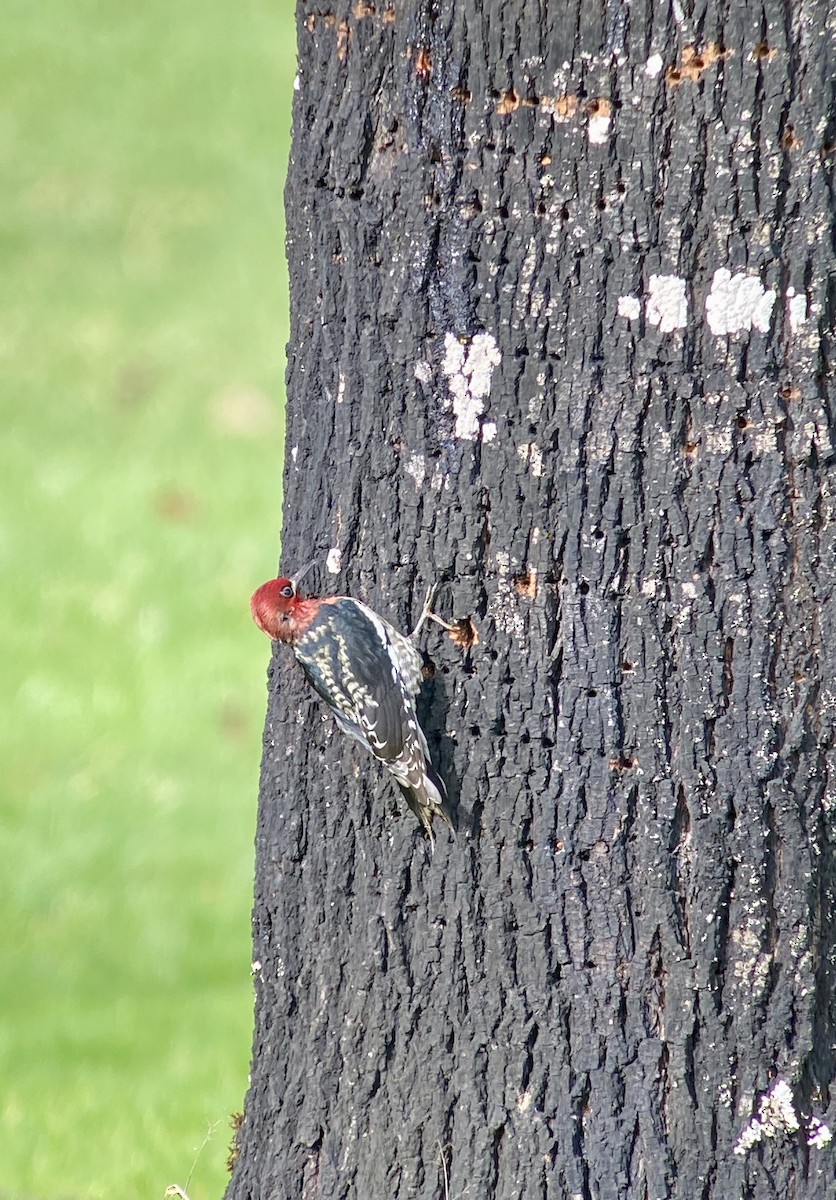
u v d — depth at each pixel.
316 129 10.40
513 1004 10.34
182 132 49.91
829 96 9.45
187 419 36.59
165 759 24.36
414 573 10.46
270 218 46.31
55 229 44.94
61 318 40.84
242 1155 11.31
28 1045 17.69
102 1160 14.66
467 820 10.37
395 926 10.63
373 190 10.24
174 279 43.09
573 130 9.70
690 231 9.64
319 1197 10.91
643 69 9.55
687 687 9.95
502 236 9.95
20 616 27.34
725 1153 10.11
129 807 23.23
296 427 10.91
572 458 9.97
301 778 10.95
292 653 10.75
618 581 9.98
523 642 10.19
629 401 9.84
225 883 21.78
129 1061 17.36
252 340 40.44
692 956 10.04
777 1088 10.08
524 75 9.74
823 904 10.07
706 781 9.95
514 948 10.33
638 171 9.63
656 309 9.74
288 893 11.02
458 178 9.98
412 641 10.39
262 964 11.18
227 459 34.78
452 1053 10.51
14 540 29.91
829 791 10.02
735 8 9.41
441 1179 10.53
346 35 10.18
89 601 27.94
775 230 9.59
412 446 10.38
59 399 37.12
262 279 43.41
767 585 9.84
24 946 20.27
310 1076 10.95
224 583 28.91
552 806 10.18
